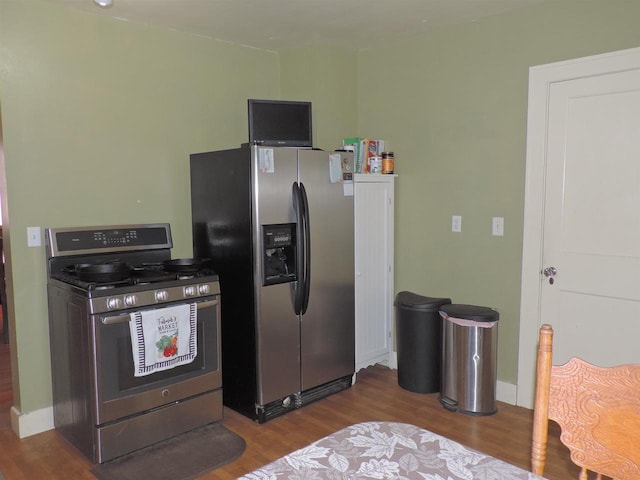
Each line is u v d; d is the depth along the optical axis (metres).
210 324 2.88
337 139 3.88
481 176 3.33
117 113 3.13
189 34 3.44
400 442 1.38
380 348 3.82
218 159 3.11
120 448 2.58
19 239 2.81
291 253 3.13
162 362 2.64
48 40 2.84
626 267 2.79
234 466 2.56
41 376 2.93
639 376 1.24
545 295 3.10
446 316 3.18
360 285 3.61
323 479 1.20
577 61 2.85
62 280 2.70
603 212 2.86
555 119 2.98
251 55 3.81
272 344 3.03
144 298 2.59
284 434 2.89
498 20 3.16
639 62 2.64
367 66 3.92
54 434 2.91
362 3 2.95
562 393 1.30
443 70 3.46
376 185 3.65
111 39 3.08
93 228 3.02
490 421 3.02
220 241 3.16
